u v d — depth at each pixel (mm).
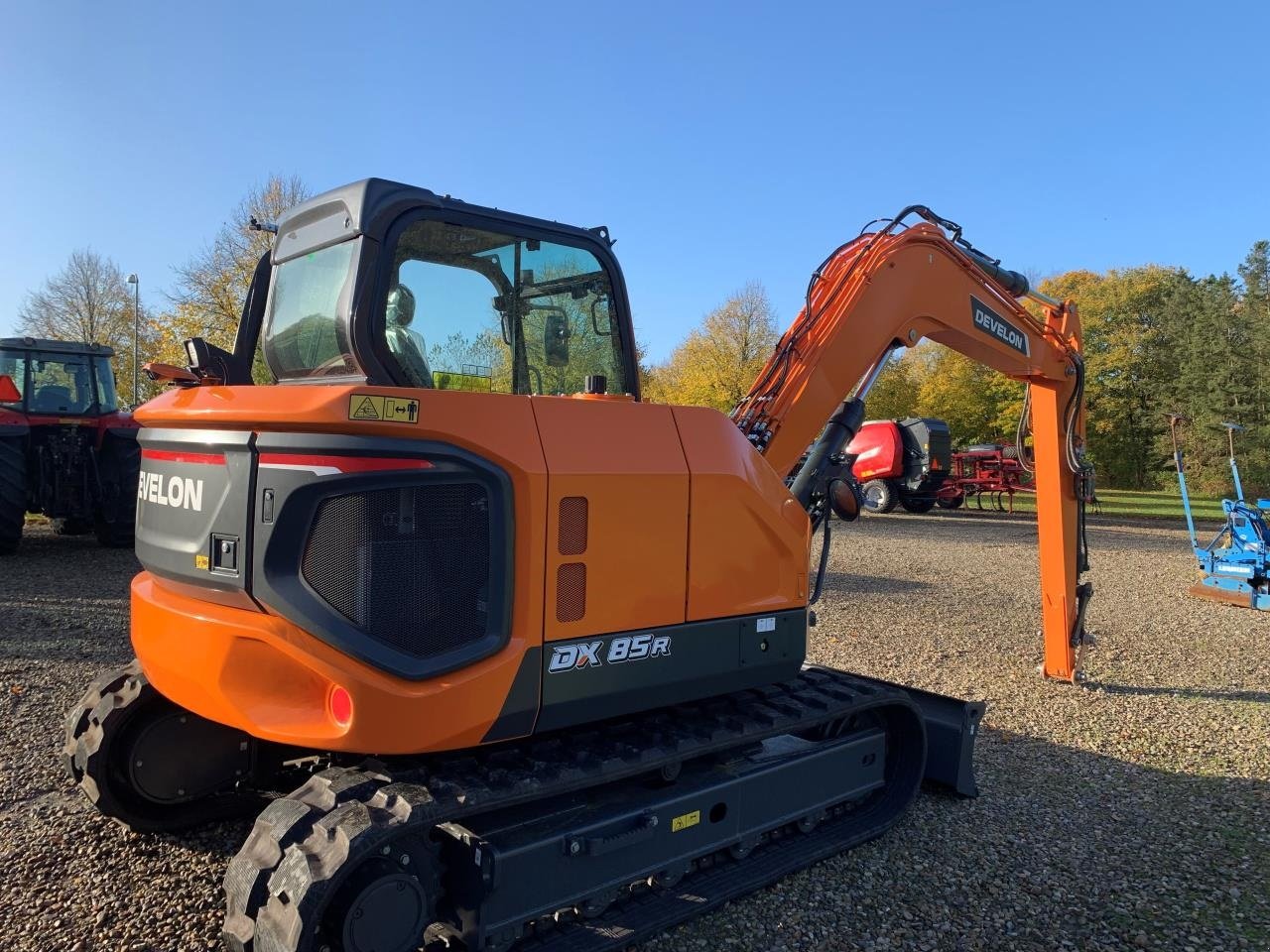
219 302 20234
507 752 2861
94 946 2863
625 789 3113
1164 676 6406
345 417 2377
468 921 2596
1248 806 4184
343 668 2426
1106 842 3809
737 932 3076
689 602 3068
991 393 35031
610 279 3471
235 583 2557
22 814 3768
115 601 7805
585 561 2768
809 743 3752
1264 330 31734
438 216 2939
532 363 3256
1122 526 18734
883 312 4527
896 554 12727
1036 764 4711
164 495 2928
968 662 6676
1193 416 33344
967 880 3467
